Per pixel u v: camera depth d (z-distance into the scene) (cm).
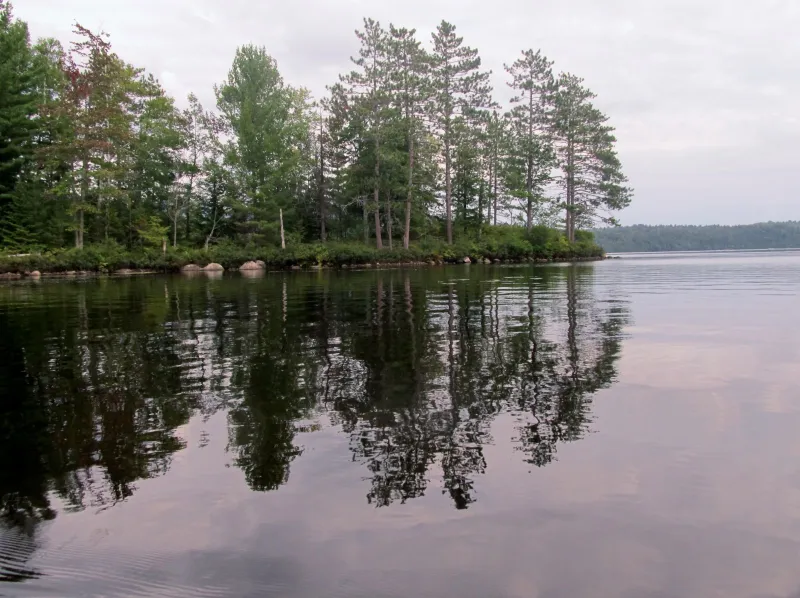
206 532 242
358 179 4109
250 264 3453
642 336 699
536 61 4819
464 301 1172
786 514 245
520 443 334
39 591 204
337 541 232
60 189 3108
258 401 432
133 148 3556
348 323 855
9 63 3238
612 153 5053
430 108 4012
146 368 554
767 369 511
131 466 312
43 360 601
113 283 2159
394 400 428
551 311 975
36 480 296
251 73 4150
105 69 3125
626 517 245
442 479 288
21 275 2722
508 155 4966
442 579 205
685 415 381
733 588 196
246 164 3919
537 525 240
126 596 200
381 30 3931
